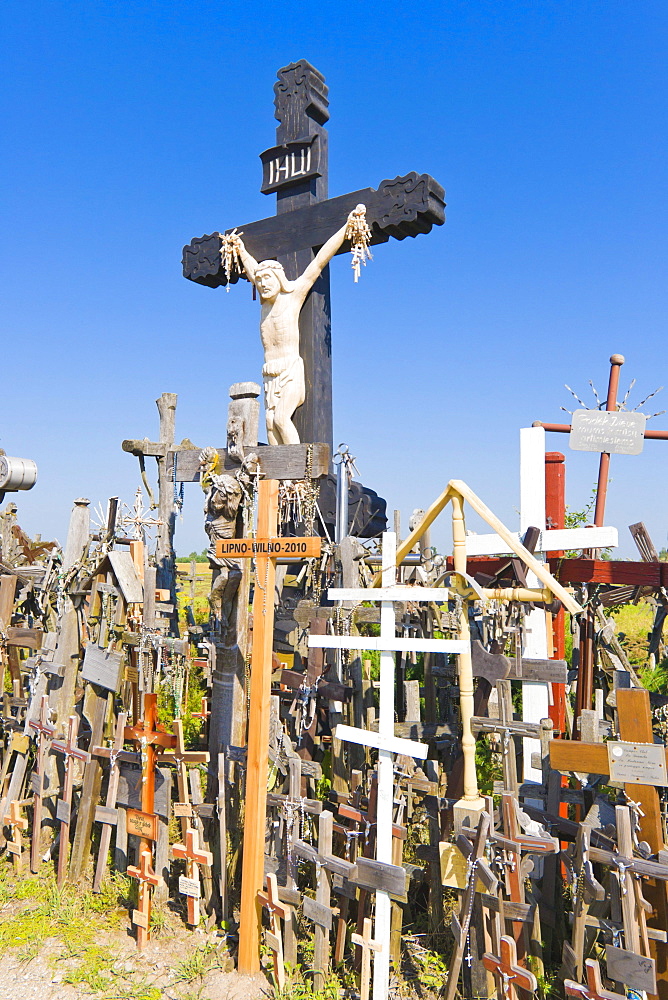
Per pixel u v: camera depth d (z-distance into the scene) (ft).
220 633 20.49
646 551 19.02
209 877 19.24
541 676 15.07
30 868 22.18
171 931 18.98
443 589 14.98
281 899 17.10
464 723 15.39
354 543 22.41
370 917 15.93
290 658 25.53
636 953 12.67
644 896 13.26
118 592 20.57
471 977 15.24
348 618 20.31
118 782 20.02
